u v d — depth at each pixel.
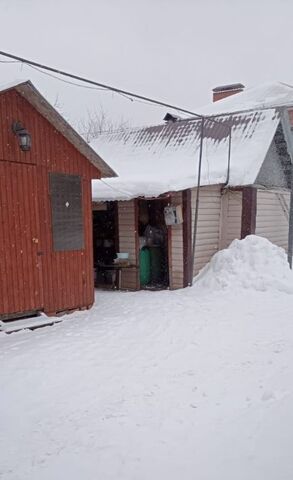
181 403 4.17
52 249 7.75
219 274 10.38
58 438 3.63
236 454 3.25
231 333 6.52
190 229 10.62
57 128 7.72
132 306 8.71
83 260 8.43
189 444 3.43
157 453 3.32
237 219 11.77
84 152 8.22
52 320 7.33
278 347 5.74
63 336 6.53
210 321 7.27
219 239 11.91
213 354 5.57
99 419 3.91
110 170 8.66
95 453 3.37
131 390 4.52
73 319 7.71
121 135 15.85
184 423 3.77
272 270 10.01
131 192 10.28
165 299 9.34
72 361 5.42
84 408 4.15
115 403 4.22
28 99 7.16
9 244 7.00
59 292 7.90
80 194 8.30
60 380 4.84
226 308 8.21
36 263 7.46
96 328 6.99
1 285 6.90
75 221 8.20
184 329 6.81
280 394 4.23
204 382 4.66
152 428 3.71
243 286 9.81
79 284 8.33
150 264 11.84
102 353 5.72
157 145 14.22
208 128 13.62
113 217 11.67
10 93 6.93
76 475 3.09
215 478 2.97
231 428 3.64
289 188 14.09
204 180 10.82
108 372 5.04
